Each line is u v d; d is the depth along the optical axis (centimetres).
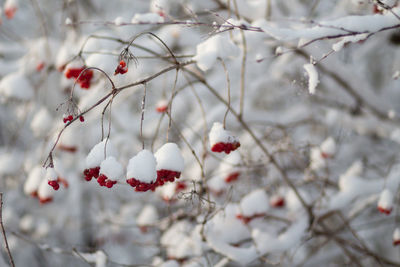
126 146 457
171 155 175
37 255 490
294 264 393
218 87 426
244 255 277
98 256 278
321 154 330
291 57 379
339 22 184
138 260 526
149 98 456
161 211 420
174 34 334
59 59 290
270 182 333
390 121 378
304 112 418
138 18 238
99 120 475
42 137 412
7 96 378
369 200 349
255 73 423
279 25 290
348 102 389
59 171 309
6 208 471
